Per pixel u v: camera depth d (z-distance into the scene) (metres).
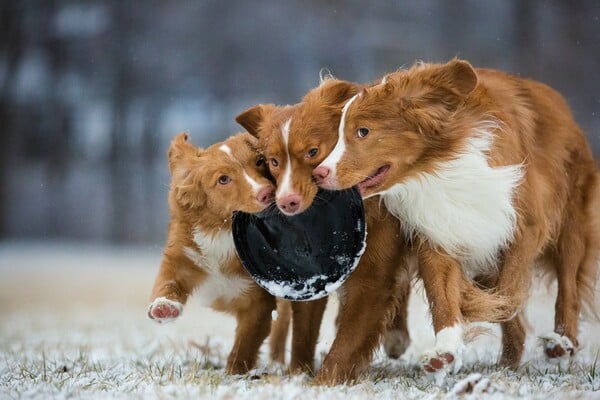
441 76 11.38
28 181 66.56
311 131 11.43
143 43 73.31
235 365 12.70
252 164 12.49
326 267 11.53
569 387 10.55
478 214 11.48
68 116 71.50
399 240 11.80
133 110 71.31
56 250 54.03
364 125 11.17
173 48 72.50
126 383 10.98
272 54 69.75
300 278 11.71
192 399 9.59
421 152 11.34
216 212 12.56
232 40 70.50
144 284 33.09
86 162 68.69
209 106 70.50
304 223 11.53
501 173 11.53
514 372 12.26
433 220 11.46
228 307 13.06
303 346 12.76
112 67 73.06
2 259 46.59
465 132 11.43
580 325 14.34
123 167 67.44
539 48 62.44
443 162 11.38
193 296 13.27
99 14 76.12
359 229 11.25
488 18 65.69
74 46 74.38
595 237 13.69
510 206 11.65
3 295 31.31
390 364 13.14
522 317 13.28
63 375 11.74
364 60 66.50
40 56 74.88
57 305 28.39
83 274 37.22
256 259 11.97
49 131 70.75
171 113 71.06
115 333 18.53
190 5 73.31
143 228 61.84
